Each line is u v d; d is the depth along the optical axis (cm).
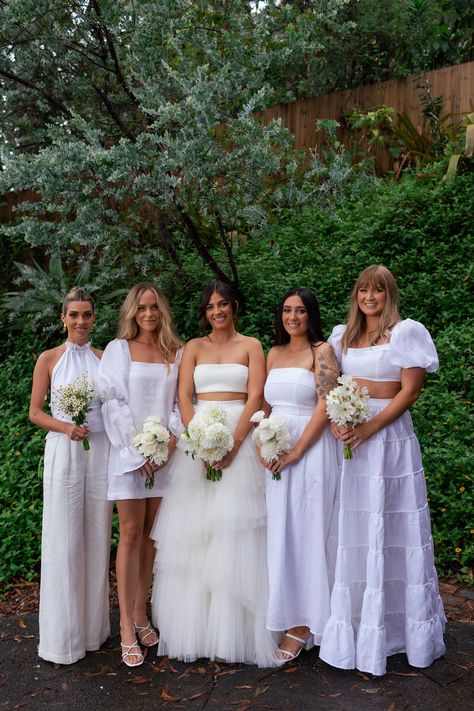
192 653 308
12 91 592
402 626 306
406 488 302
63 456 311
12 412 575
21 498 450
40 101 613
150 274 636
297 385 318
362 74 1028
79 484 313
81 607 313
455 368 511
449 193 714
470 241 645
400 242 678
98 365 329
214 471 312
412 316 581
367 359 307
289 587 309
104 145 617
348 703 271
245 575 306
